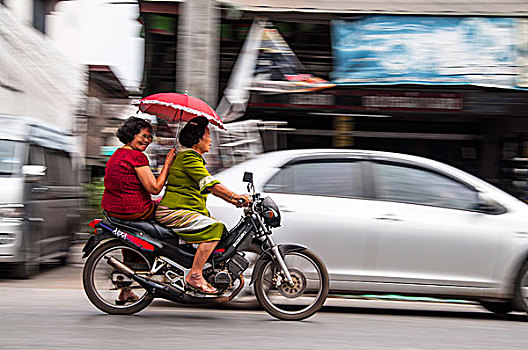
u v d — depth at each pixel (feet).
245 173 20.92
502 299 23.80
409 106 43.11
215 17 40.19
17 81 62.28
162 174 20.97
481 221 23.82
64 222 36.94
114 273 21.35
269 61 41.75
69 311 22.30
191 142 21.01
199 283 20.44
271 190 24.41
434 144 48.24
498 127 47.39
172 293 20.65
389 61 40.63
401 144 47.75
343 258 23.73
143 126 21.01
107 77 67.82
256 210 21.01
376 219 23.72
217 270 20.68
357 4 40.81
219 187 20.65
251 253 23.59
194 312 22.94
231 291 21.81
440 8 40.68
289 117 45.60
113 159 20.89
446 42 40.60
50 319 20.59
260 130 43.39
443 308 27.14
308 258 21.27
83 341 17.49
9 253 30.45
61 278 33.01
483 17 40.68
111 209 20.72
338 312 24.91
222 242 20.93
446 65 40.32
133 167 20.66
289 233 23.73
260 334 19.19
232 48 42.29
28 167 31.76
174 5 40.81
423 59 40.47
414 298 27.07
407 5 40.88
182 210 20.62
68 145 39.47
